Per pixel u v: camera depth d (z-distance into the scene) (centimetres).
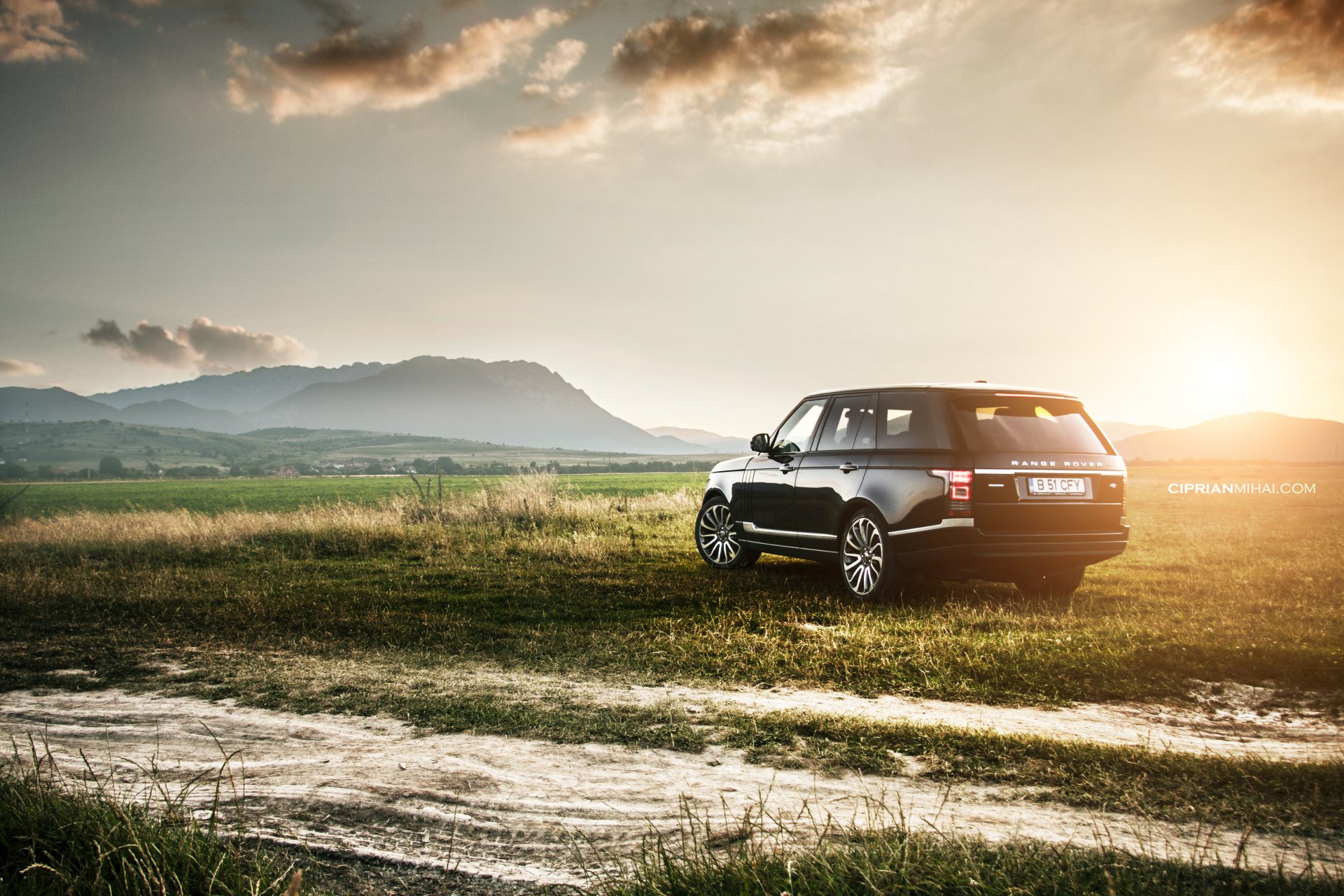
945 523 750
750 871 270
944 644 639
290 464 19912
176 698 554
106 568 1240
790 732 449
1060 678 555
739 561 1077
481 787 385
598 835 331
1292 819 329
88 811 321
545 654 646
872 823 323
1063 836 315
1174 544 1420
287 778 400
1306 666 571
